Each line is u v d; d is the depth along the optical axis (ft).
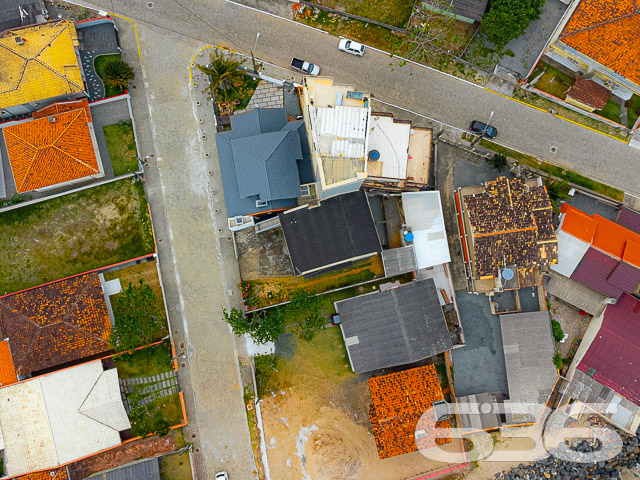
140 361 162.50
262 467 163.32
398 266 160.25
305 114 152.76
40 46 157.79
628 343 157.69
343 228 153.99
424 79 172.55
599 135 171.83
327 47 172.86
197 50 171.94
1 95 157.28
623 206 167.22
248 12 173.37
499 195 157.17
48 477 152.76
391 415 151.33
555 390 164.86
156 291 165.37
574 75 170.71
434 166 168.86
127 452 160.15
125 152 168.35
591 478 164.04
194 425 163.63
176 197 168.76
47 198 165.07
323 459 161.17
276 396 164.86
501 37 163.43
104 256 166.20
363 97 144.25
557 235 161.48
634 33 152.05
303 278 166.81
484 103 172.35
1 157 166.40
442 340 156.97
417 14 169.27
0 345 156.35
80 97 166.40
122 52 171.01
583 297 162.81
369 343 157.48
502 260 155.43
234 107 169.37
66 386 152.87
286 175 151.53
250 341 165.48
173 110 170.09
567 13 164.25
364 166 140.26
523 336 160.25
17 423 151.53
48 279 165.27
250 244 167.02
